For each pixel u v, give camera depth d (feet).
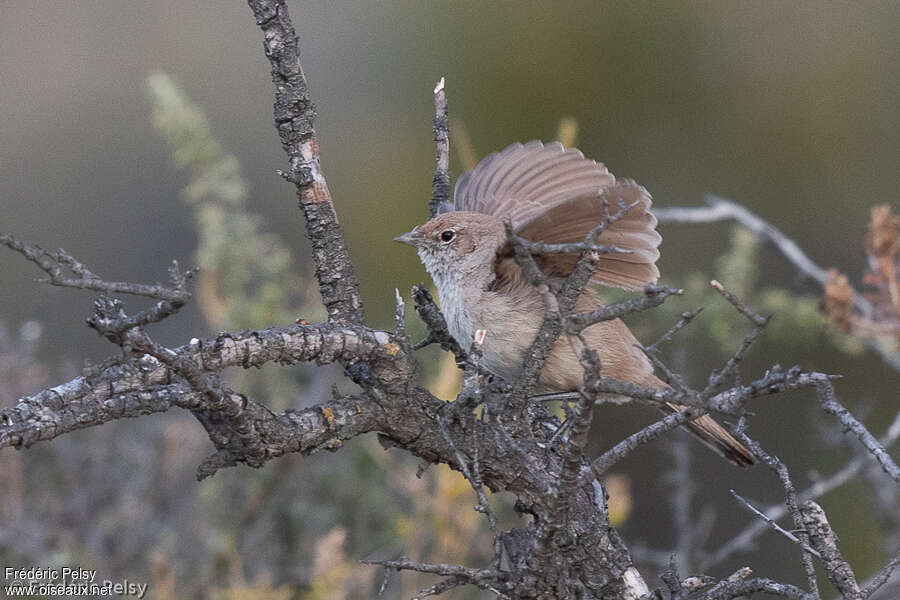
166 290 15.20
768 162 49.11
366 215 49.67
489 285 26.61
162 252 51.01
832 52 48.78
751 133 49.24
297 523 36.52
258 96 53.26
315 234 21.79
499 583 19.51
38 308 47.19
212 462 19.33
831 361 46.11
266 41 21.42
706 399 16.98
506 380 26.81
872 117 48.44
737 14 49.24
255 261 38.63
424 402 20.62
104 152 52.21
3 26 53.42
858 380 45.88
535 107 49.90
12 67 53.01
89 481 37.01
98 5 53.83
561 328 20.79
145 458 37.24
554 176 30.66
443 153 28.89
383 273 48.57
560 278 26.55
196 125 37.73
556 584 19.76
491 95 50.31
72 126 52.39
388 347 19.98
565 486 17.99
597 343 26.30
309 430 19.62
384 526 37.01
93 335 46.21
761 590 20.12
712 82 49.32
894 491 32.86
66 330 46.60
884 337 18.01
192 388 17.35
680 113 49.42
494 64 50.47
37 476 36.58
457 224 27.25
